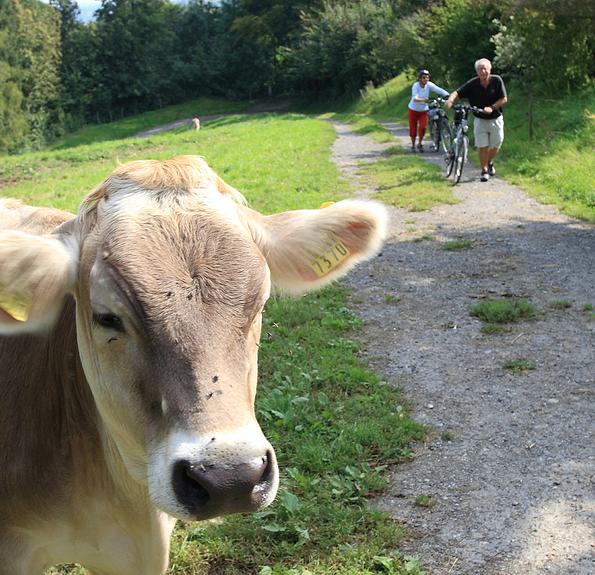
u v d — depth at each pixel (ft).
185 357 7.54
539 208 39.19
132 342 7.81
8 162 103.71
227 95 260.42
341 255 10.07
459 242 33.27
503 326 23.99
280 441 17.16
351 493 15.30
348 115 138.21
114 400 8.20
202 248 8.06
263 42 247.29
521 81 78.18
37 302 8.68
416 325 24.50
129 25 252.83
